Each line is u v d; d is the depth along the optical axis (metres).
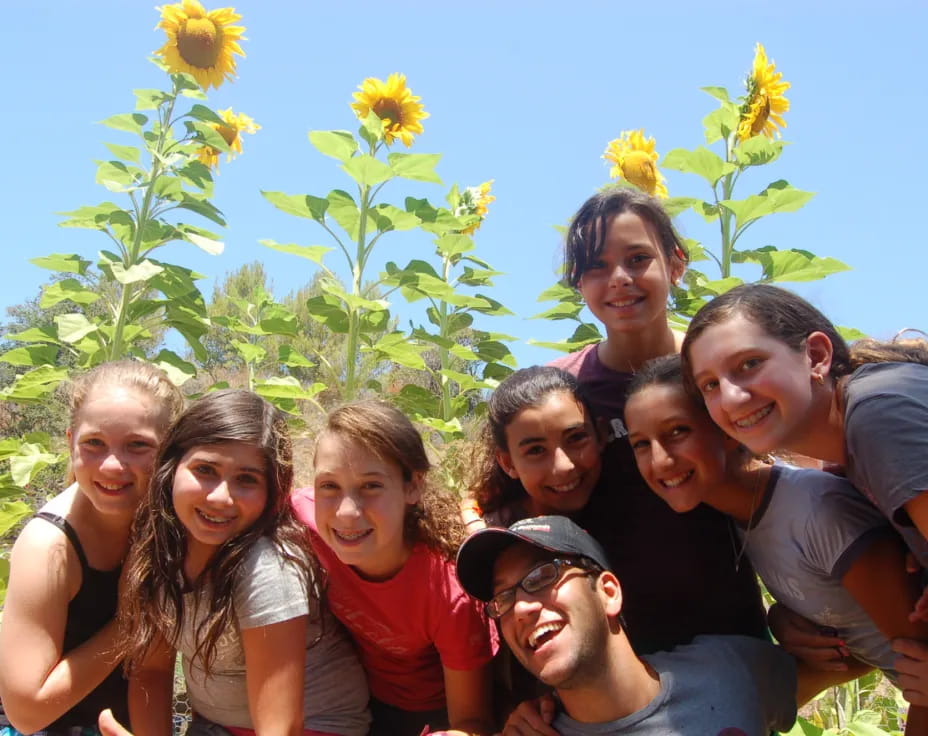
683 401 1.29
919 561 1.17
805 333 1.14
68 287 2.47
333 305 2.38
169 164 2.45
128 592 1.32
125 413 1.35
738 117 2.28
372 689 1.45
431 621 1.34
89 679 1.31
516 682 1.43
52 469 2.58
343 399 2.34
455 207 2.93
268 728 1.26
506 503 1.52
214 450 1.30
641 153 2.36
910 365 1.11
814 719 1.92
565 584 1.23
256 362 2.63
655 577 1.42
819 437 1.14
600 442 1.46
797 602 1.30
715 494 1.32
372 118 2.51
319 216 2.37
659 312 1.52
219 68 2.72
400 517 1.32
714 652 1.30
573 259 1.56
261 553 1.30
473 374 2.70
